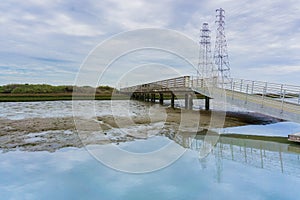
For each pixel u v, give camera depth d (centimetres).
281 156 563
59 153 555
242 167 484
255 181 410
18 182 394
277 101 998
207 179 414
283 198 344
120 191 364
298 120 748
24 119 1077
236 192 364
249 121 1093
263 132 838
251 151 604
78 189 371
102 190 366
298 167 486
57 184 387
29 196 346
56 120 1041
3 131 794
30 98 2667
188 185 392
